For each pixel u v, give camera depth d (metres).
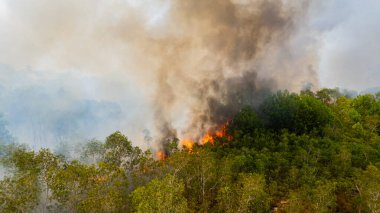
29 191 46.12
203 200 58.88
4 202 44.59
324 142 83.94
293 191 60.06
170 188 44.62
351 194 61.81
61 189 46.75
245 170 70.56
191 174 62.16
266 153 78.94
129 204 53.09
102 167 49.28
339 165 71.50
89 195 46.56
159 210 42.38
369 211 53.94
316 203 53.66
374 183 54.12
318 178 66.75
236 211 53.34
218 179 63.22
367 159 75.06
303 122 96.06
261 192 55.22
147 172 61.31
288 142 85.75
